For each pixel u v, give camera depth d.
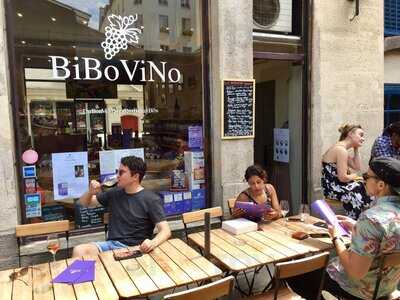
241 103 4.63
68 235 3.73
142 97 4.41
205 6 4.59
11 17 3.75
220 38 4.48
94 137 4.21
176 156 4.62
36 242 3.92
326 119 5.26
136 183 3.45
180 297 2.11
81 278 2.51
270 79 5.73
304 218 3.76
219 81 4.54
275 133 5.69
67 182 4.11
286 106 5.50
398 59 6.50
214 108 4.67
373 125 5.66
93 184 3.48
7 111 3.65
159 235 3.16
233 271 2.69
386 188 2.36
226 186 4.62
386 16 6.39
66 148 4.08
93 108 4.19
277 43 5.02
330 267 2.83
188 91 4.65
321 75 5.17
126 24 4.30
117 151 4.33
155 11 4.43
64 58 4.03
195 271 2.61
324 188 4.82
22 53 3.84
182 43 4.59
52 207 4.04
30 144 3.91
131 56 4.34
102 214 4.26
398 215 2.29
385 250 2.32
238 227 3.37
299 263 2.49
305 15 5.09
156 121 4.50
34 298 2.28
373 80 5.59
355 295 2.61
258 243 3.13
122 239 3.38
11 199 3.71
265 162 5.99
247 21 4.61
